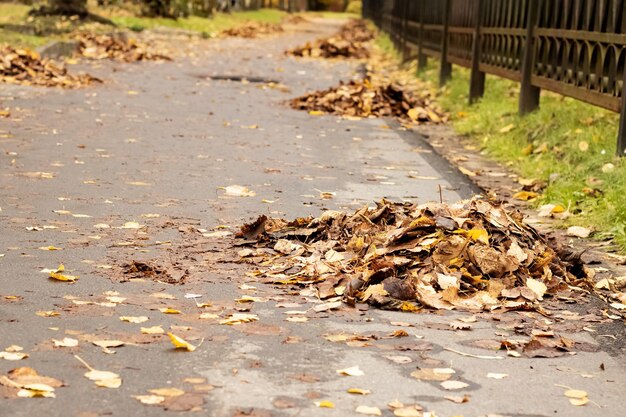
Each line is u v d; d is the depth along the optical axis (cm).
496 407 448
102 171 1009
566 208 904
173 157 1116
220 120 1464
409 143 1330
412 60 2811
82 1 2956
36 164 1032
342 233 729
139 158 1098
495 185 1045
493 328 567
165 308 577
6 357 482
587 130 1157
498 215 711
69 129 1294
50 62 1938
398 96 1681
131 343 513
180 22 3747
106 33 2822
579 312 606
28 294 591
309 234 735
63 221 786
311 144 1276
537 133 1246
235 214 838
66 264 662
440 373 488
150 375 471
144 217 812
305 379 474
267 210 859
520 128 1306
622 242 777
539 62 1332
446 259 648
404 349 523
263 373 480
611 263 734
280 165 1098
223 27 4272
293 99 1753
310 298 611
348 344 527
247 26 4584
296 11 8694
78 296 593
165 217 816
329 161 1147
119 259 681
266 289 627
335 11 10200
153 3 3634
